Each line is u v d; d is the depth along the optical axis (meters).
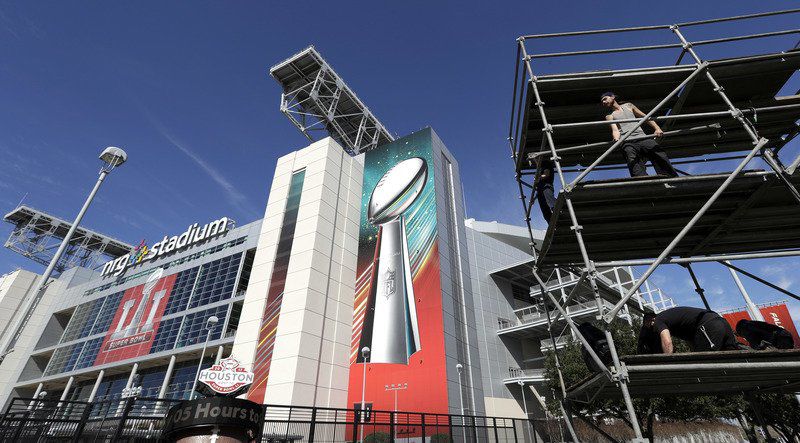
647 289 42.69
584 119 6.48
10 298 73.00
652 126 6.04
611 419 26.95
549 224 5.73
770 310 21.39
